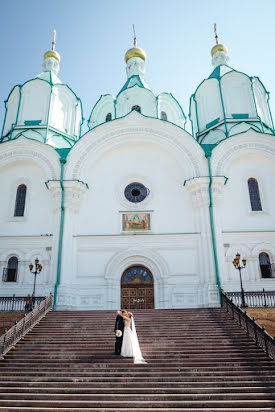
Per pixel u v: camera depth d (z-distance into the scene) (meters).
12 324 14.95
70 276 18.56
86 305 18.42
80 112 26.81
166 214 20.19
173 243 19.39
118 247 19.45
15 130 23.31
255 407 7.60
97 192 20.78
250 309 14.78
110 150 21.53
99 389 8.42
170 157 21.47
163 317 14.08
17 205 21.00
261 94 25.08
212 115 24.17
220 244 18.81
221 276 18.09
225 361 10.14
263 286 18.34
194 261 19.03
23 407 7.71
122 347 10.33
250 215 19.97
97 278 18.94
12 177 21.41
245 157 21.22
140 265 19.47
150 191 20.73
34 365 10.05
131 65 30.09
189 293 18.47
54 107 24.41
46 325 13.70
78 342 11.69
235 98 23.97
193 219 19.91
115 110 26.61
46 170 20.66
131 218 20.09
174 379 8.98
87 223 20.06
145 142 21.47
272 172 21.06
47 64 27.89
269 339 10.25
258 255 19.08
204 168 20.22
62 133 24.09
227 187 20.58
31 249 19.55
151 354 10.63
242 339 11.73
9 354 10.94
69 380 9.09
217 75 25.20
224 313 14.48
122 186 20.92
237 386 8.62
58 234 19.06
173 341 11.59
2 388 8.60
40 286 18.78
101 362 10.07
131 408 7.57
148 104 26.28
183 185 20.69
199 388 8.38
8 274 19.41
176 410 7.33
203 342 11.52
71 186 19.69
